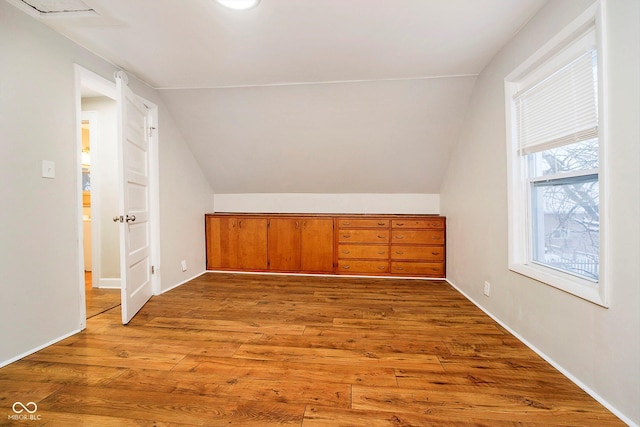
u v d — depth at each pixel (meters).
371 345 1.99
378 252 3.92
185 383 1.54
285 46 2.26
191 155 3.84
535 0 1.75
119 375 1.61
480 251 2.72
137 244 2.66
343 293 3.20
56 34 2.01
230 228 4.16
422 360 1.79
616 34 1.30
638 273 1.22
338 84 2.96
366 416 1.31
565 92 1.71
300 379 1.59
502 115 2.29
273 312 2.61
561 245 1.81
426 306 2.78
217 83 2.96
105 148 3.42
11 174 1.73
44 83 1.93
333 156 3.82
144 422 1.26
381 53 2.37
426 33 2.09
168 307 2.73
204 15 1.87
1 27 1.68
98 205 3.43
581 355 1.52
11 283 1.73
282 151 3.80
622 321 1.29
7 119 1.71
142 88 2.90
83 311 2.21
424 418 1.30
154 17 1.88
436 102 3.05
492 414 1.33
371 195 4.40
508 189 2.20
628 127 1.26
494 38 2.16
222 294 3.14
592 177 1.58
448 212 3.72
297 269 4.06
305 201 4.51
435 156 3.66
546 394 1.47
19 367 1.68
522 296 2.05
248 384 1.54
